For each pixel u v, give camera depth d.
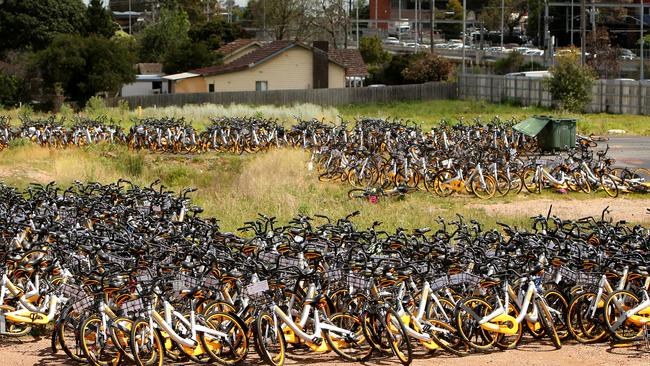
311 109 54.75
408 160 26.67
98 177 29.39
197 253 12.43
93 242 13.30
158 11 114.75
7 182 27.75
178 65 75.06
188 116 51.34
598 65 73.62
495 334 12.04
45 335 12.84
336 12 97.94
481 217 22.66
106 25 83.38
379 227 21.19
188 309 11.29
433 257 12.66
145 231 15.09
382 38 121.19
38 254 13.34
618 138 42.97
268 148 36.19
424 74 77.00
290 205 23.94
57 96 59.75
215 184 28.59
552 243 13.83
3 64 70.25
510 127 35.94
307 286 11.87
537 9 107.75
